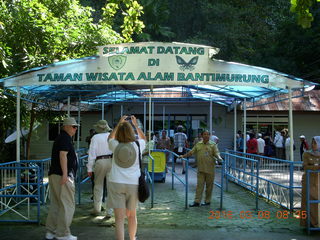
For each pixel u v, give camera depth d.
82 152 12.11
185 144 14.05
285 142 17.61
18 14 10.70
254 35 31.19
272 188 8.82
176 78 7.52
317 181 6.21
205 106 19.38
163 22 28.34
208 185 8.22
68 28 12.48
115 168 4.96
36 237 5.83
